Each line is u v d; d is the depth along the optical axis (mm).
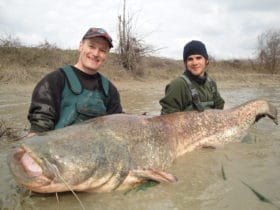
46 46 6027
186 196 1166
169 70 7250
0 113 2607
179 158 1621
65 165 1082
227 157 1624
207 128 1833
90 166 1129
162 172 1326
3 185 1210
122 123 1349
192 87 1918
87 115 1464
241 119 2006
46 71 5086
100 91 1547
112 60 6352
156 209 1079
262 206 1063
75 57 5992
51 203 1101
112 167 1191
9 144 1711
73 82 1462
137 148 1335
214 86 2098
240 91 5254
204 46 1972
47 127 1367
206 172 1406
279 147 1787
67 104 1442
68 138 1148
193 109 1914
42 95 1392
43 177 1050
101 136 1221
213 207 1078
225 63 9953
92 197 1155
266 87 6305
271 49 10352
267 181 1276
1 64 4766
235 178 1317
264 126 2291
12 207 1067
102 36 1496
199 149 1776
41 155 1057
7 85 4238
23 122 2270
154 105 3248
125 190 1226
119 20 6414
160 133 1505
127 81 5867
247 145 1850
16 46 5492
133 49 6434
